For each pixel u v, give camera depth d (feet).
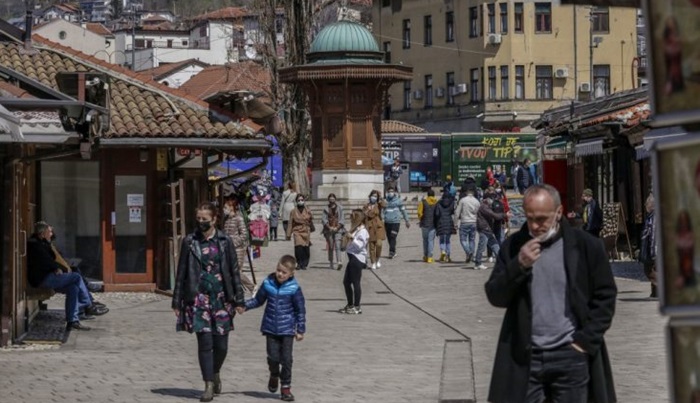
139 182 86.43
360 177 182.39
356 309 76.13
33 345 59.47
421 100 314.14
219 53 372.99
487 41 289.12
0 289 57.72
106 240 85.97
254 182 158.10
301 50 207.31
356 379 48.83
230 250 42.63
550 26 289.53
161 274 86.48
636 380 46.16
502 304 24.26
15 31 91.76
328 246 112.78
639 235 104.83
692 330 9.99
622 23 291.58
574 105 131.23
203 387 46.44
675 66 9.87
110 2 511.81
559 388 24.13
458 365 52.75
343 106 182.50
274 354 43.29
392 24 323.98
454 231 119.34
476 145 239.50
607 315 24.02
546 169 133.59
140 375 49.60
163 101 88.22
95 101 58.23
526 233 24.57
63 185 86.02
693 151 9.93
